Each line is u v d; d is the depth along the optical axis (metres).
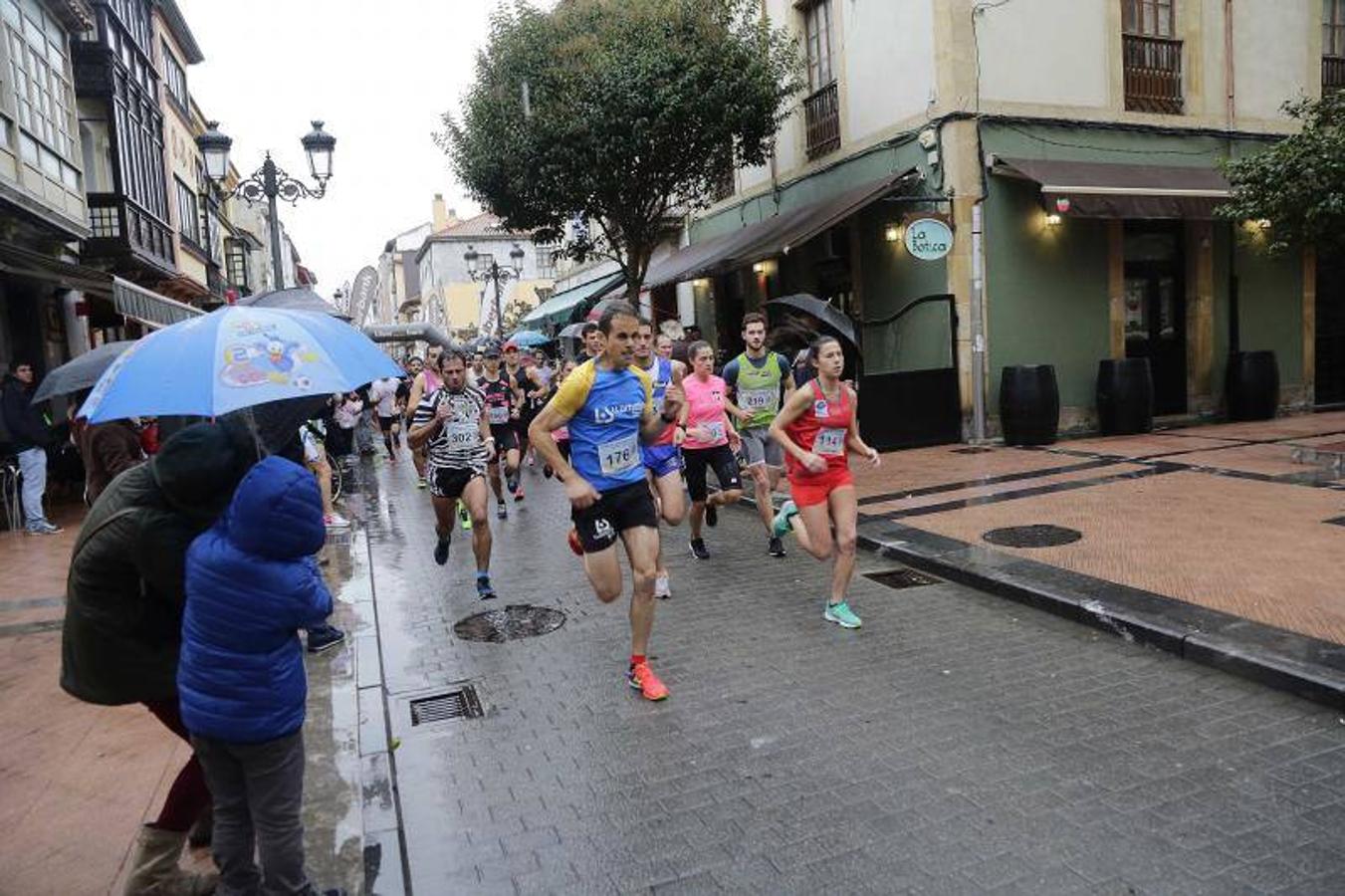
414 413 6.71
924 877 3.02
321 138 12.58
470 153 14.58
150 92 21.20
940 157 12.34
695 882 3.07
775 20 15.71
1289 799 3.40
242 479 2.50
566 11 14.12
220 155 12.82
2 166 11.80
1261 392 13.99
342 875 3.12
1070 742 3.96
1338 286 15.44
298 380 2.80
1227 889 2.88
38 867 3.20
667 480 6.25
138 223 18.75
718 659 5.21
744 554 7.70
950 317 12.39
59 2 13.74
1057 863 3.06
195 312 15.71
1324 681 4.18
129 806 3.65
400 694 4.94
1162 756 3.79
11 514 10.41
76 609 2.69
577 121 12.90
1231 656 4.59
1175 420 13.95
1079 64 12.87
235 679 2.46
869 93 13.61
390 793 3.73
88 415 2.69
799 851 3.22
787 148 15.91
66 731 4.44
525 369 13.67
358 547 8.61
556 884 3.11
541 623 6.07
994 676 4.76
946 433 12.49
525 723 4.48
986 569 6.35
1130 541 6.86
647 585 4.66
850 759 3.90
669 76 12.88
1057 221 12.82
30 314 14.15
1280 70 14.49
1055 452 11.41
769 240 13.70
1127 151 13.22
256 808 2.59
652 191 14.23
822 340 5.42
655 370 7.31
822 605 6.13
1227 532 6.93
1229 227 14.24
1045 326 12.85
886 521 8.08
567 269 30.25
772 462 7.79
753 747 4.07
